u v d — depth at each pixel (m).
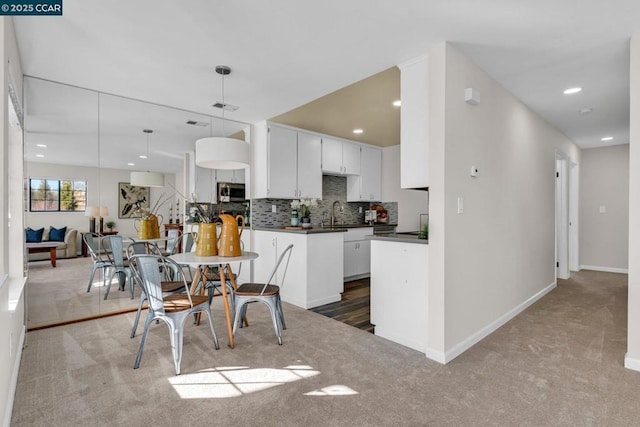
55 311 3.23
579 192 6.09
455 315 2.49
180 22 2.13
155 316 2.24
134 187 3.79
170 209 4.06
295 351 2.55
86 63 2.72
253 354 2.49
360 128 4.89
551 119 4.20
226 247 2.84
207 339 2.77
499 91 3.10
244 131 4.64
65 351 2.51
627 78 2.98
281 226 4.97
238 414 1.77
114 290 3.52
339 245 4.10
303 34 2.28
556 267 4.80
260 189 4.50
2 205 1.73
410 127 2.69
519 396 1.94
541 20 2.10
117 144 3.65
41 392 1.95
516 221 3.44
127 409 1.80
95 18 2.08
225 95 3.45
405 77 2.73
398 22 2.13
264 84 3.16
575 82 3.07
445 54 2.37
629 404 1.86
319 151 5.11
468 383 2.09
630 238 2.30
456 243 2.49
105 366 2.28
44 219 3.21
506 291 3.25
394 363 2.36
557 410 1.81
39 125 3.15
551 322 3.21
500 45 2.42
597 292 4.38
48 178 3.22
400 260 2.73
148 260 2.21
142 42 2.39
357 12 2.03
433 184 2.41
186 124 4.14
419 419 1.73
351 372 2.22
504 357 2.46
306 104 3.85
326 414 1.77
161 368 2.26
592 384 2.08
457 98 2.48
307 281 3.74
